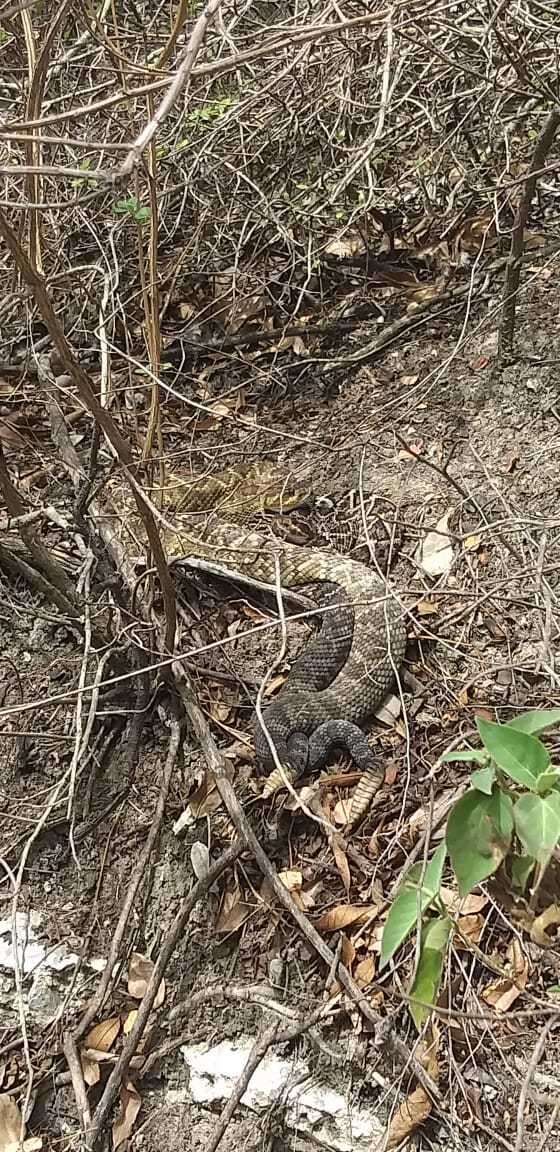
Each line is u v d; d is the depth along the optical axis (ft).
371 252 8.33
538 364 7.46
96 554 6.86
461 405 7.49
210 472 7.12
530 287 7.76
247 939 6.17
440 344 7.80
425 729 6.49
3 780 6.53
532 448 7.24
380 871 6.17
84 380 5.54
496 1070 5.74
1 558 6.72
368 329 8.05
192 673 6.72
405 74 7.76
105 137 6.80
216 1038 6.07
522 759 4.98
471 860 5.03
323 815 6.31
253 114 7.80
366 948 6.03
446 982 5.78
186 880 6.32
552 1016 5.65
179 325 8.23
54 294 7.84
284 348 8.05
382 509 7.20
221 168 8.07
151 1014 6.12
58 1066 6.07
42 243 6.52
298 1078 5.93
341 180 7.55
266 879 6.22
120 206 6.27
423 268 8.23
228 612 6.95
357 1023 5.94
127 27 7.20
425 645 6.74
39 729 6.59
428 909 5.47
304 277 8.29
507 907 5.41
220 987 6.12
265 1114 5.91
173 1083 6.04
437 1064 5.79
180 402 7.82
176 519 6.95
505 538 6.93
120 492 6.99
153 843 6.30
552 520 6.59
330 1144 5.83
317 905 6.15
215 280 8.33
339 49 7.29
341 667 6.70
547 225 8.04
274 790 6.34
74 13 6.56
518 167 8.05
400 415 7.51
